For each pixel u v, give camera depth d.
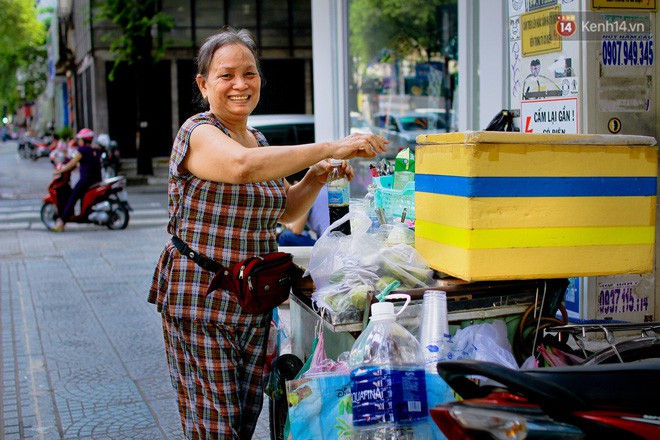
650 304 4.19
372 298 2.53
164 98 25.44
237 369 2.78
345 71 7.95
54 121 50.72
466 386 2.00
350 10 7.88
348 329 2.56
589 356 2.74
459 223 2.53
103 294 7.92
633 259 2.67
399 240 2.95
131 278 8.73
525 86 4.49
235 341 2.75
